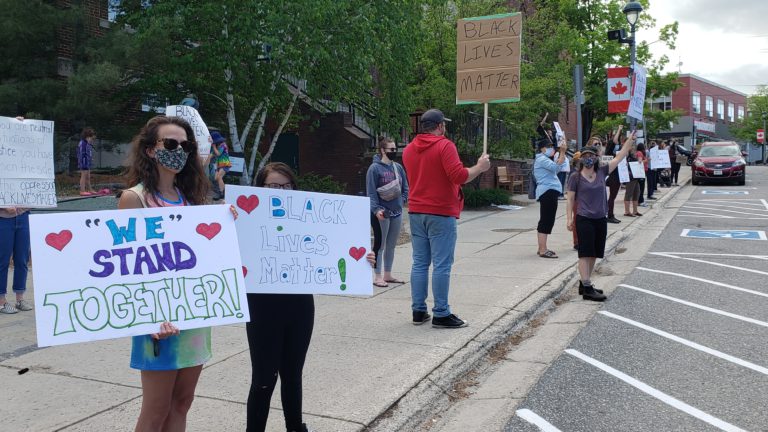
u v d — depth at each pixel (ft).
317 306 23.88
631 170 51.01
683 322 22.21
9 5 42.47
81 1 46.42
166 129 10.05
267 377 11.78
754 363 17.81
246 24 41.32
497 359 19.04
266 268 11.92
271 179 12.50
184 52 46.16
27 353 18.39
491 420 14.58
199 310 9.96
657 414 14.56
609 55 99.96
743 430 13.64
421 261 21.09
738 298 25.46
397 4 49.08
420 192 20.53
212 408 14.29
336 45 44.91
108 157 56.29
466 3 60.08
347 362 17.30
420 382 15.96
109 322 9.50
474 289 26.37
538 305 24.34
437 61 61.31
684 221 50.31
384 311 23.03
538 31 76.38
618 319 22.80
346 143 65.92
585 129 110.22
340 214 12.73
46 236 9.36
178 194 10.64
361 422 13.53
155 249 9.88
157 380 9.96
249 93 47.32
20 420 13.75
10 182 22.30
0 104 43.37
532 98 63.57
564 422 14.30
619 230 43.57
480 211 60.49
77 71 43.86
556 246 38.19
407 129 55.36
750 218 51.29
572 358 18.67
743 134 249.96
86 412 14.17
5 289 22.90
